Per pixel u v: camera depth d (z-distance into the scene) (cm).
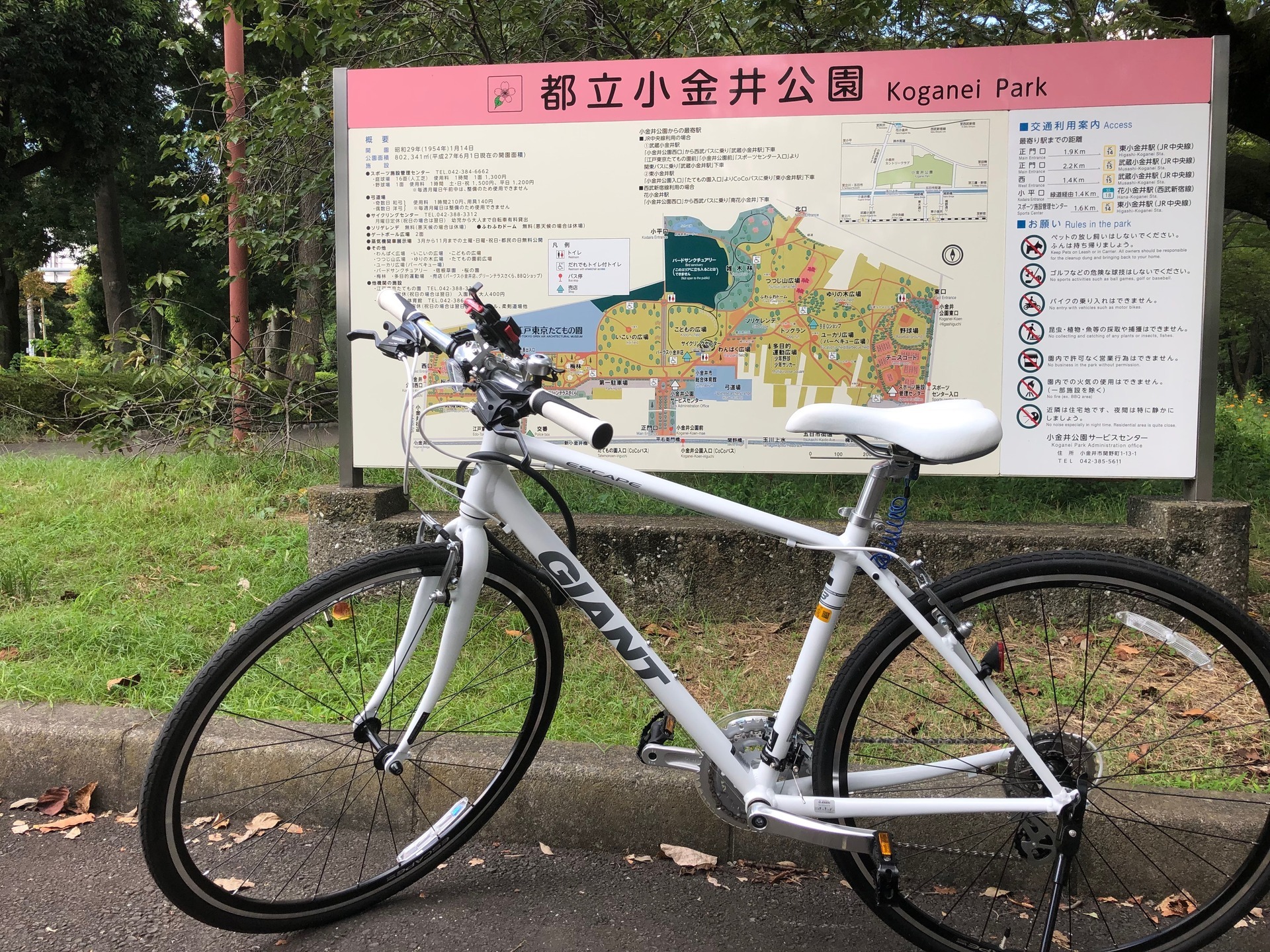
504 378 169
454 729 236
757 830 168
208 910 171
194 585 354
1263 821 195
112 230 1872
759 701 261
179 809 166
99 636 295
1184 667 252
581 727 244
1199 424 312
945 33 490
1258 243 1266
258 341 646
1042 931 182
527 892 199
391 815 223
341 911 187
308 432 613
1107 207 310
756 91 323
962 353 321
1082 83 308
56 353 3070
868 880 174
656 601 336
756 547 329
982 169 315
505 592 194
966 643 185
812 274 326
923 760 193
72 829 222
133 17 1465
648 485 167
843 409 163
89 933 183
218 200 596
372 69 335
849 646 307
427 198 338
